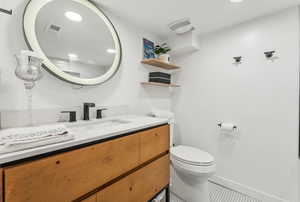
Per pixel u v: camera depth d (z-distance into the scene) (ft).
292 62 4.51
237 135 5.58
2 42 2.84
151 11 4.79
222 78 5.95
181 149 5.59
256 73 5.16
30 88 2.86
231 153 5.72
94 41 4.20
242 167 5.46
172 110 7.41
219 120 6.03
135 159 3.16
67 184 2.07
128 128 3.04
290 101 4.54
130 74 5.46
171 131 6.20
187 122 6.97
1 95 2.81
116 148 2.77
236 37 5.61
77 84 3.80
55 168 1.96
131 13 4.90
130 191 3.07
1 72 2.82
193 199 4.84
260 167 5.08
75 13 3.84
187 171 4.59
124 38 5.25
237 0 4.24
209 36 6.31
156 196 3.87
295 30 4.46
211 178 6.22
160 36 6.82
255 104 5.19
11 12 2.82
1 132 2.15
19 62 2.56
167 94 7.32
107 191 2.62
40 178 1.83
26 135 1.98
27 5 3.06
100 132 2.69
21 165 1.69
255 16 5.07
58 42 3.48
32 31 3.09
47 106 3.40
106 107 4.63
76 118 3.90
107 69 4.47
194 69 6.75
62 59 3.52
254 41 5.20
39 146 1.88
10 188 1.61
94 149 2.41
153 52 6.52
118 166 2.80
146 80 6.18
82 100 4.05
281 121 4.70
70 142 2.13
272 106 4.86
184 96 7.07
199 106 6.60
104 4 4.41
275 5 4.44
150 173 3.60
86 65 3.98
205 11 4.79
